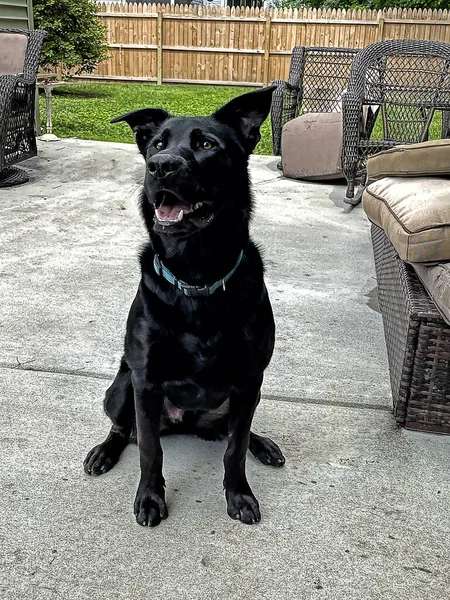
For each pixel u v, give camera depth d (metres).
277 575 1.56
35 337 2.82
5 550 1.60
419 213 2.19
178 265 1.68
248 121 1.83
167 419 2.07
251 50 13.30
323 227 4.64
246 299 1.73
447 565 1.62
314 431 2.21
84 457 2.01
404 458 2.07
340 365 2.68
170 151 1.64
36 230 4.30
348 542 1.69
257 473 1.98
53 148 6.75
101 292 3.34
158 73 13.71
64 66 11.70
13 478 1.89
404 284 2.37
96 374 2.53
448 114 5.70
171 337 1.69
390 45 5.54
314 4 19.89
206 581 1.53
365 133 5.48
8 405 2.28
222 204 1.70
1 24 6.63
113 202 5.02
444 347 2.09
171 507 1.80
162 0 17.94
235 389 1.78
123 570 1.56
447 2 16.80
